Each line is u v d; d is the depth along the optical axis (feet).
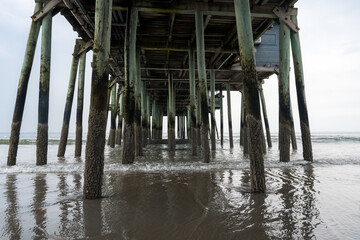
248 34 14.44
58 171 21.83
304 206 11.47
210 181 17.49
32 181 17.80
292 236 8.23
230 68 46.57
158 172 21.48
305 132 27.25
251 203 11.97
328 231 8.63
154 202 12.33
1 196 13.62
